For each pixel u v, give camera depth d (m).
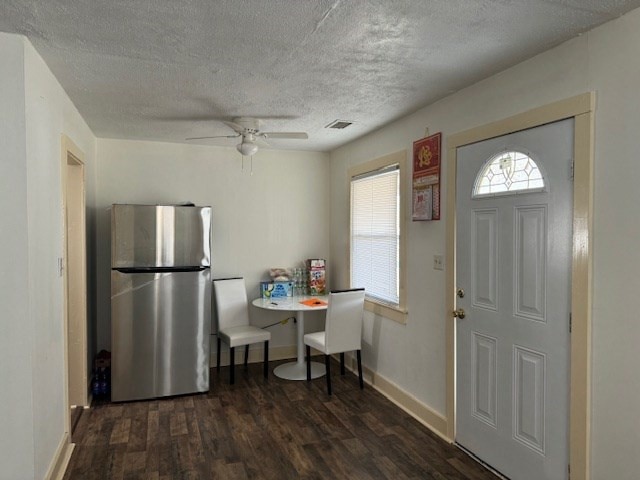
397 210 3.83
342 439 3.12
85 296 3.60
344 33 2.10
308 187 5.21
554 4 1.82
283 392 4.05
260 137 3.74
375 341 4.16
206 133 4.21
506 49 2.28
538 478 2.38
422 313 3.42
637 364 1.89
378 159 4.05
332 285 5.21
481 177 2.79
